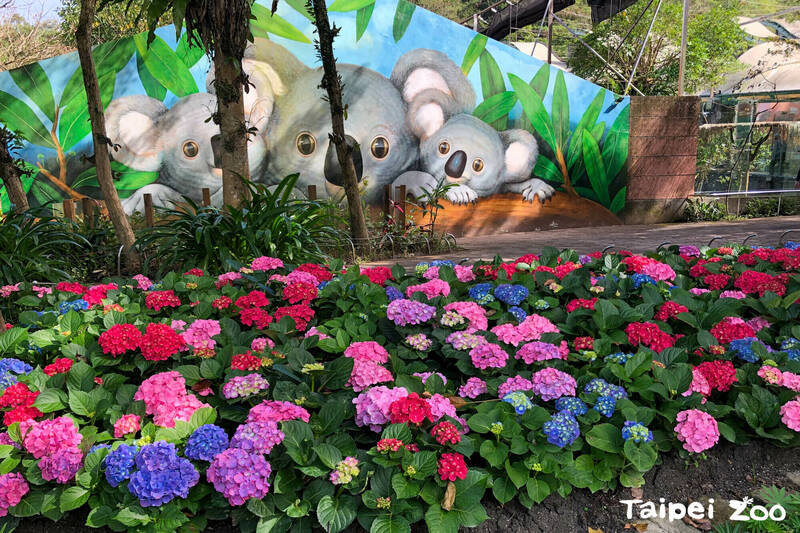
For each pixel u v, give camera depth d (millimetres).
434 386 2506
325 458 2025
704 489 2398
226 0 5773
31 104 8859
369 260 7879
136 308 3346
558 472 2229
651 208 12133
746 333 3018
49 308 3467
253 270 3961
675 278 4055
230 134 6180
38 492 2086
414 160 10125
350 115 9688
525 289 3359
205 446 2039
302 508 1979
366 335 2975
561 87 11062
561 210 11383
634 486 2266
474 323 2967
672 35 19016
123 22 17234
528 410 2340
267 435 2057
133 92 9008
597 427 2301
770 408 2551
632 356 2654
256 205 5824
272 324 3045
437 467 2068
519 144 10875
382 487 2043
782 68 18625
